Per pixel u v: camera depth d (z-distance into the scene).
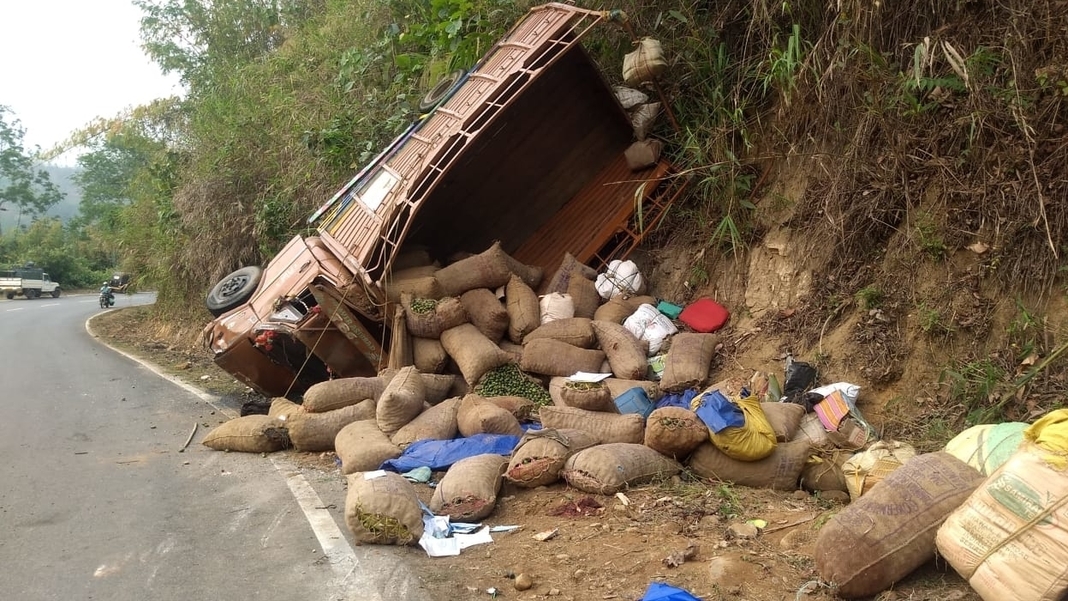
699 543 4.30
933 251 6.09
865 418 5.87
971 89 5.81
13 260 57.31
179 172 18.80
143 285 21.30
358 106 13.55
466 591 4.02
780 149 7.92
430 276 8.19
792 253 7.37
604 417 5.85
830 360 6.42
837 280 6.77
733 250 8.00
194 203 16.19
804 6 7.55
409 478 5.79
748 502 4.90
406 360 7.84
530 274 8.70
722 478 5.23
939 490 3.61
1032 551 3.08
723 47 8.43
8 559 4.78
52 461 7.06
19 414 9.30
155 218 20.75
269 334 8.49
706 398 5.35
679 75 9.02
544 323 7.96
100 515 5.55
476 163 9.26
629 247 9.16
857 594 3.55
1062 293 5.39
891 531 3.53
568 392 6.19
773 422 5.48
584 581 4.02
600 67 9.59
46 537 5.14
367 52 13.95
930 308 5.96
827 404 5.69
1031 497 3.12
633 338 7.52
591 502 5.01
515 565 4.29
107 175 61.25
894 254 6.38
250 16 23.62
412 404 6.72
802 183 7.59
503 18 11.18
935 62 6.34
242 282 10.13
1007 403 5.27
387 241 8.05
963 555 3.30
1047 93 5.64
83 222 63.06
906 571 3.54
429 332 7.87
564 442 5.43
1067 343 4.93
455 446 6.04
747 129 8.29
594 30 9.61
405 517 4.67
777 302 7.35
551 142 9.58
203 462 6.93
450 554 4.53
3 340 18.77
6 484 6.36
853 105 6.90
